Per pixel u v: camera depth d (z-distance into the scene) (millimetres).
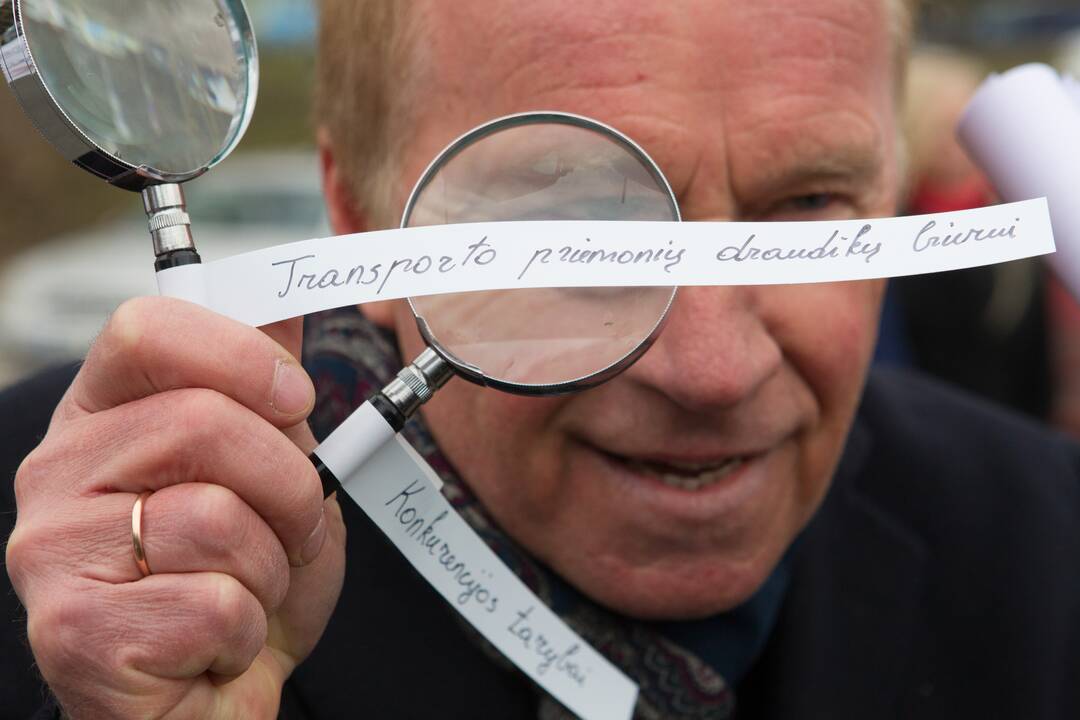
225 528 375
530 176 401
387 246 380
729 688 541
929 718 583
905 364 1101
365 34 494
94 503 380
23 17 377
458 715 524
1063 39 5051
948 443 650
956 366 1087
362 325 550
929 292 1081
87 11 387
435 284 378
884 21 481
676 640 530
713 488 485
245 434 377
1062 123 463
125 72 390
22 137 4789
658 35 440
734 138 447
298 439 406
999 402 1092
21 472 388
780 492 501
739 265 384
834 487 625
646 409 461
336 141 532
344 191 538
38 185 4785
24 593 385
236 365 378
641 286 390
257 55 412
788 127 448
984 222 386
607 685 458
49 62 380
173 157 393
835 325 480
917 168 1093
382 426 396
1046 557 611
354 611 532
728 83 444
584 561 497
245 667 386
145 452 376
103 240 2758
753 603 538
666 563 494
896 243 385
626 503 485
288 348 411
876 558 611
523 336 400
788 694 573
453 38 461
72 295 2561
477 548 439
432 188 402
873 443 646
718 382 445
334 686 520
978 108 486
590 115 442
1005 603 602
